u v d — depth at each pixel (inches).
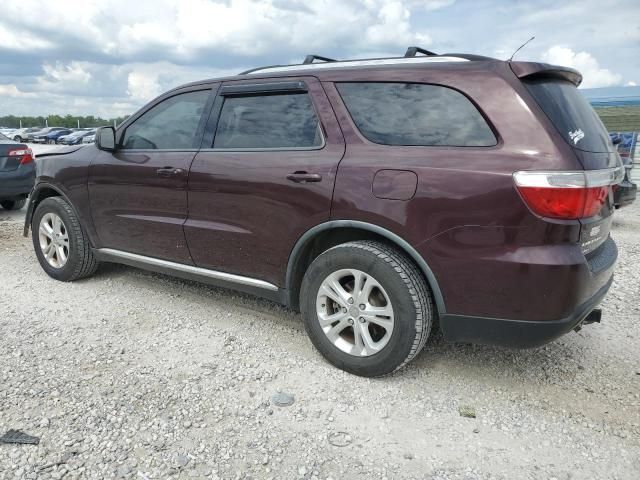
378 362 115.9
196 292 175.6
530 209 97.7
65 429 99.3
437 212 105.3
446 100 110.5
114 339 138.6
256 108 136.6
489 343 107.9
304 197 121.0
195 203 141.9
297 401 111.3
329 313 125.4
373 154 114.6
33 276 190.5
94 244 173.8
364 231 120.2
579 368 129.3
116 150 163.2
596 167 104.1
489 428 104.0
